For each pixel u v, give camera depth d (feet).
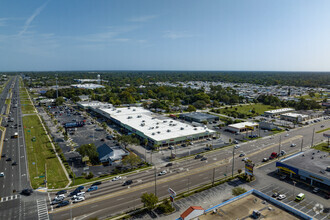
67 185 262.06
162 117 614.75
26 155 353.51
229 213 187.83
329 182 247.70
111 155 333.21
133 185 262.67
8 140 427.33
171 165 317.42
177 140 402.11
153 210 216.33
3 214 208.44
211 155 357.20
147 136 406.21
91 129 513.04
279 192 251.39
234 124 527.40
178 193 245.65
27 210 215.10
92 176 281.33
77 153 363.56
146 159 337.72
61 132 482.28
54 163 323.98
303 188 260.62
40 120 589.73
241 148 392.06
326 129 524.52
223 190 254.06
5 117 623.36
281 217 181.78
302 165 289.33
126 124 490.90
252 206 197.67
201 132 434.71
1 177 281.33
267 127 525.75
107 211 213.66
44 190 250.57
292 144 406.62
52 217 204.54
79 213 210.59
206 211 188.24
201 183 268.41
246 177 280.92
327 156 320.70
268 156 356.59
